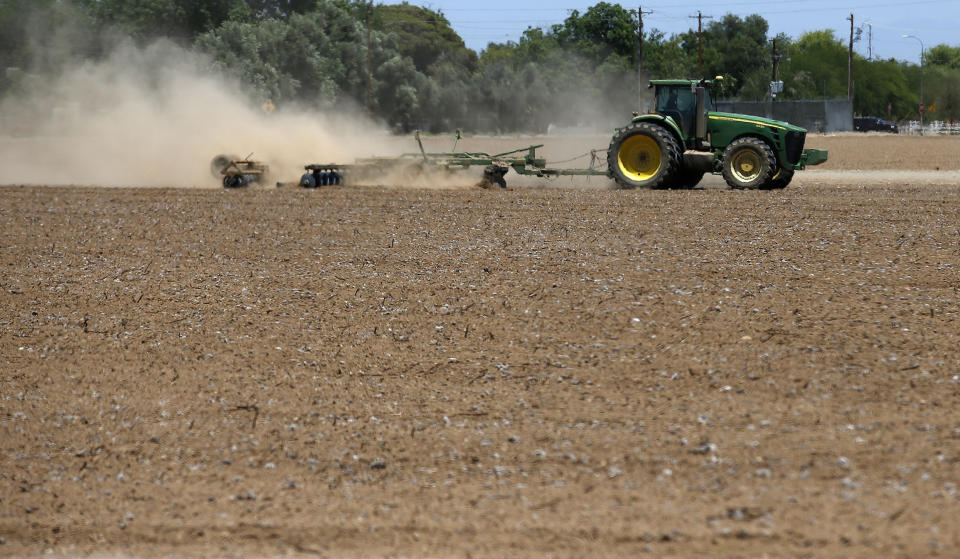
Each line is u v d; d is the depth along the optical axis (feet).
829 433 75.41
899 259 140.56
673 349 98.58
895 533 58.54
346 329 111.14
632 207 206.59
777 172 243.40
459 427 81.41
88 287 134.82
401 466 73.72
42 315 120.57
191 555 60.13
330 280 135.23
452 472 72.13
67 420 85.51
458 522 63.21
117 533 63.77
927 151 531.91
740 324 105.60
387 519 64.18
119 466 75.66
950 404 80.84
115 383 95.35
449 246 160.25
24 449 79.41
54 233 182.50
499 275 135.03
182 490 70.74
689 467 70.59
